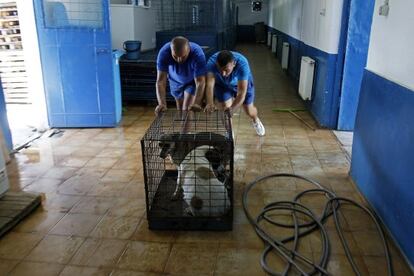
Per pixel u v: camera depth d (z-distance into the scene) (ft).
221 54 8.50
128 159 10.30
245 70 9.35
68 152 10.85
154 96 15.84
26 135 12.28
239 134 12.35
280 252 6.23
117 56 13.25
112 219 7.34
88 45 12.24
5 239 6.69
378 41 7.68
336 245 6.48
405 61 6.25
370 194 7.68
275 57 33.76
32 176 9.25
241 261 6.10
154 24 20.63
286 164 9.91
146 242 6.61
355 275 5.75
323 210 7.58
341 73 12.26
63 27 12.05
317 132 12.56
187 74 9.58
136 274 5.82
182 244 6.55
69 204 7.91
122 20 16.72
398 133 6.42
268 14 48.08
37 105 12.84
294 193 8.33
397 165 6.42
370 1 11.38
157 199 7.63
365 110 8.21
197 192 6.90
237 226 7.09
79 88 12.67
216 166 7.18
